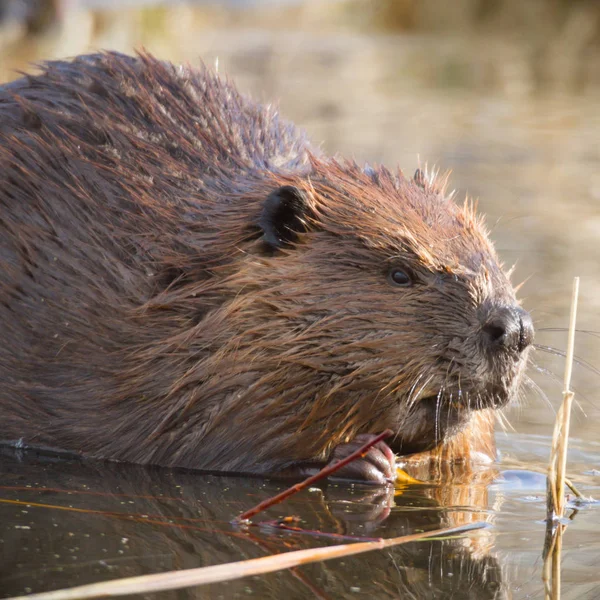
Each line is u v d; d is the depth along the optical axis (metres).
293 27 60.62
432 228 11.60
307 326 11.43
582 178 27.42
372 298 11.34
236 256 11.88
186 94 13.81
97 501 10.50
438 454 12.48
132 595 8.09
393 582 8.52
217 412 11.70
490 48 52.66
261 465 11.81
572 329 10.18
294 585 8.38
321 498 10.95
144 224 12.39
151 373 11.87
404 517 10.30
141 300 12.10
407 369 11.26
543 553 9.22
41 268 12.49
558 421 10.14
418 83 42.97
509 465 12.30
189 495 10.87
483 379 11.13
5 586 8.16
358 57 49.50
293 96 37.81
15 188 12.91
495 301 11.23
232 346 11.57
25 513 9.98
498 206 24.16
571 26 54.31
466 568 8.84
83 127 13.23
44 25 35.53
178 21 47.25
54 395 12.32
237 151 13.34
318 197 11.84
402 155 28.38
